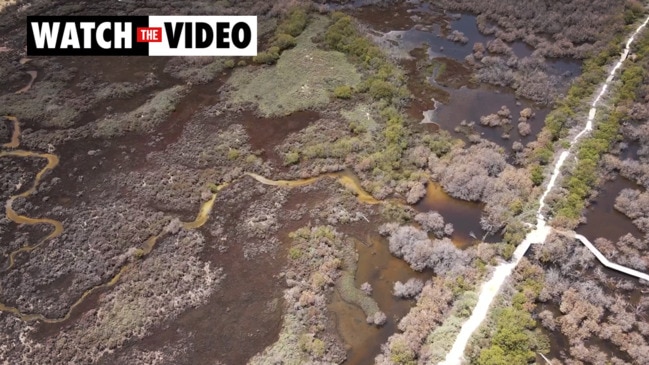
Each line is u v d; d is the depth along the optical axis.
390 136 41.56
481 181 38.00
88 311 32.09
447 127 43.28
